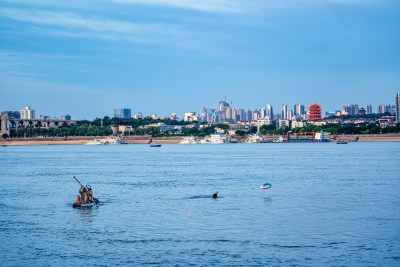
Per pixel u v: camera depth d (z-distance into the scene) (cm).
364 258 5591
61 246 6212
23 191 11538
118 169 18862
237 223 7394
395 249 5919
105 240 6475
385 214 8025
